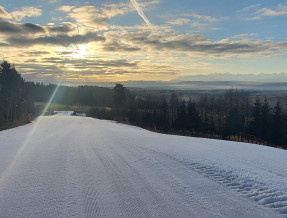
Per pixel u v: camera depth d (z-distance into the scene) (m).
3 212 4.20
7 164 7.52
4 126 24.12
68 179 5.89
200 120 52.03
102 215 4.03
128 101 68.00
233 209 4.21
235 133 47.31
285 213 4.07
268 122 45.50
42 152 9.41
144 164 7.20
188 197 4.75
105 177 6.02
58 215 4.05
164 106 57.88
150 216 3.99
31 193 5.02
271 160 8.20
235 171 6.40
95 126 26.77
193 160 7.56
